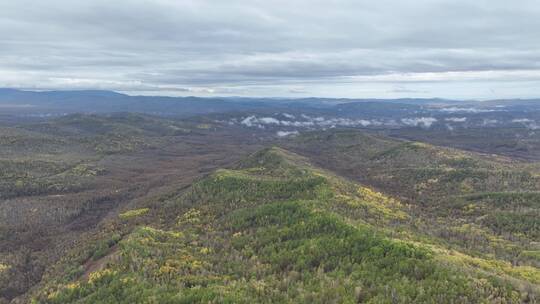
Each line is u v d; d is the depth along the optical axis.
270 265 99.88
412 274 83.19
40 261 142.88
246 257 108.56
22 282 129.00
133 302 81.56
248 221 133.75
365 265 90.25
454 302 70.38
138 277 92.62
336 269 91.31
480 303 69.25
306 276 90.56
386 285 78.81
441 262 85.25
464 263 88.31
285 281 88.12
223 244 119.69
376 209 148.50
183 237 125.50
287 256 102.00
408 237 111.88
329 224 113.81
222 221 140.62
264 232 120.94
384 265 89.19
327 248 101.12
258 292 83.06
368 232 104.69
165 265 100.12
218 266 102.31
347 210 137.00
